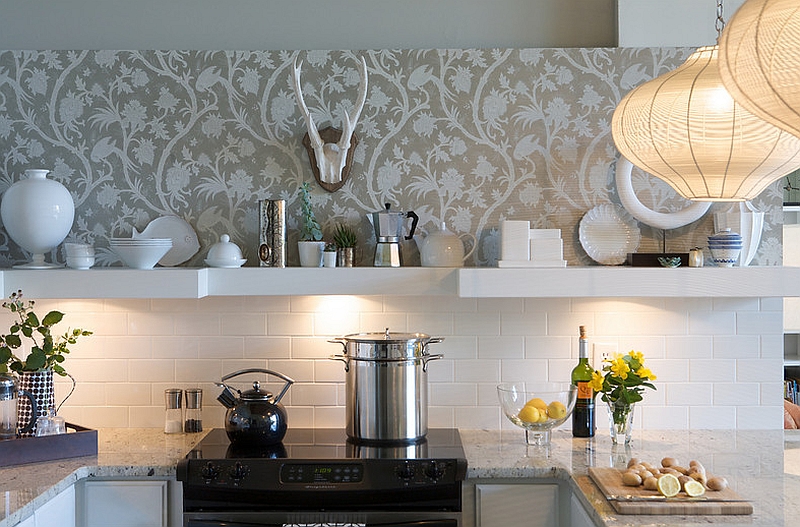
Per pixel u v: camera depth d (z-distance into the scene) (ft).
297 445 12.25
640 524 9.02
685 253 13.23
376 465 11.28
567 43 13.84
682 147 8.57
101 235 13.64
